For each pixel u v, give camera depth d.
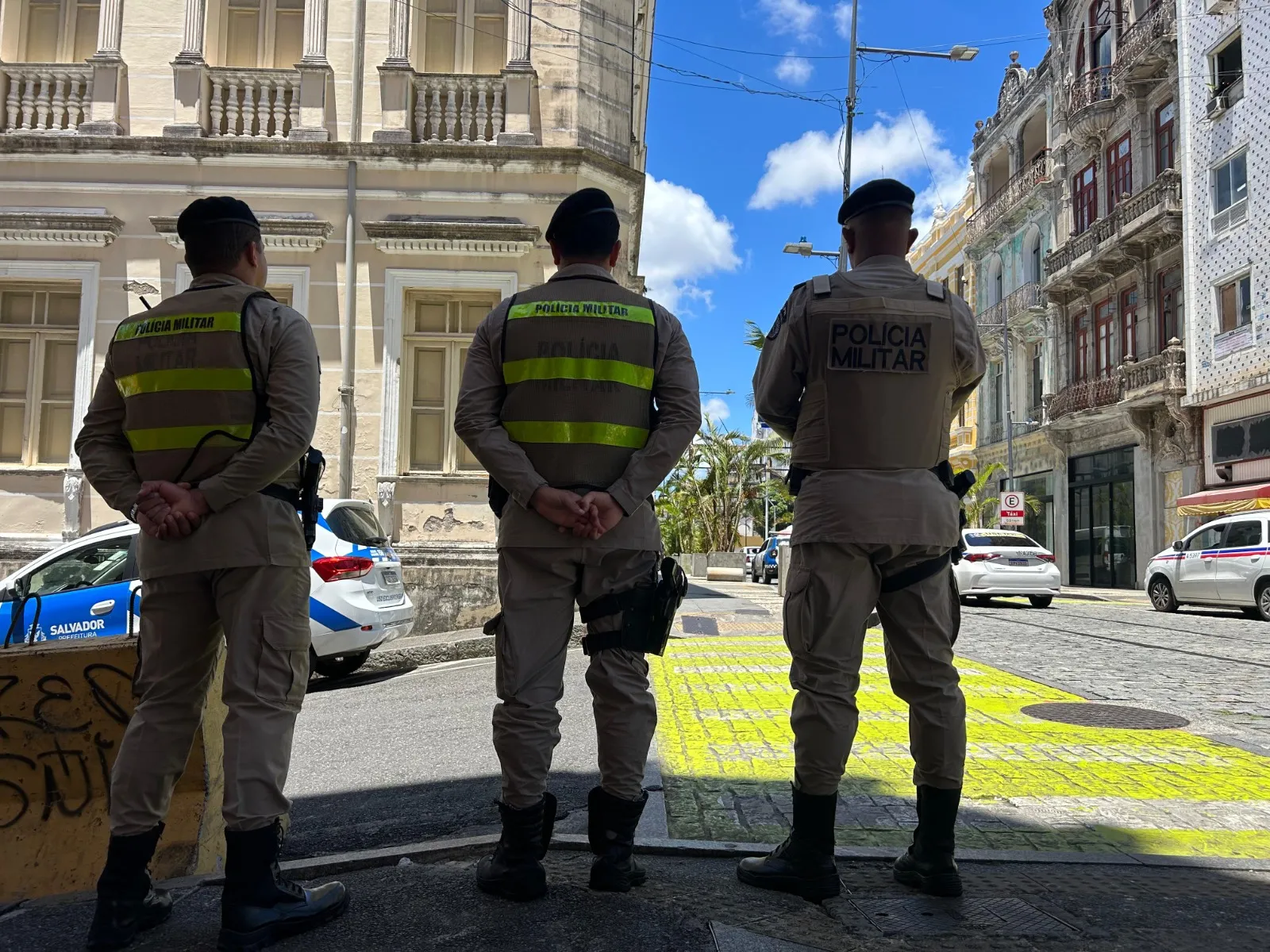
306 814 3.95
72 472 10.70
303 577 2.53
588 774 4.34
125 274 11.02
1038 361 29.86
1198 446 21.56
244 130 11.24
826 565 2.63
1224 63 20.91
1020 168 31.22
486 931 2.30
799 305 2.79
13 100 11.23
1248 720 5.49
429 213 11.13
